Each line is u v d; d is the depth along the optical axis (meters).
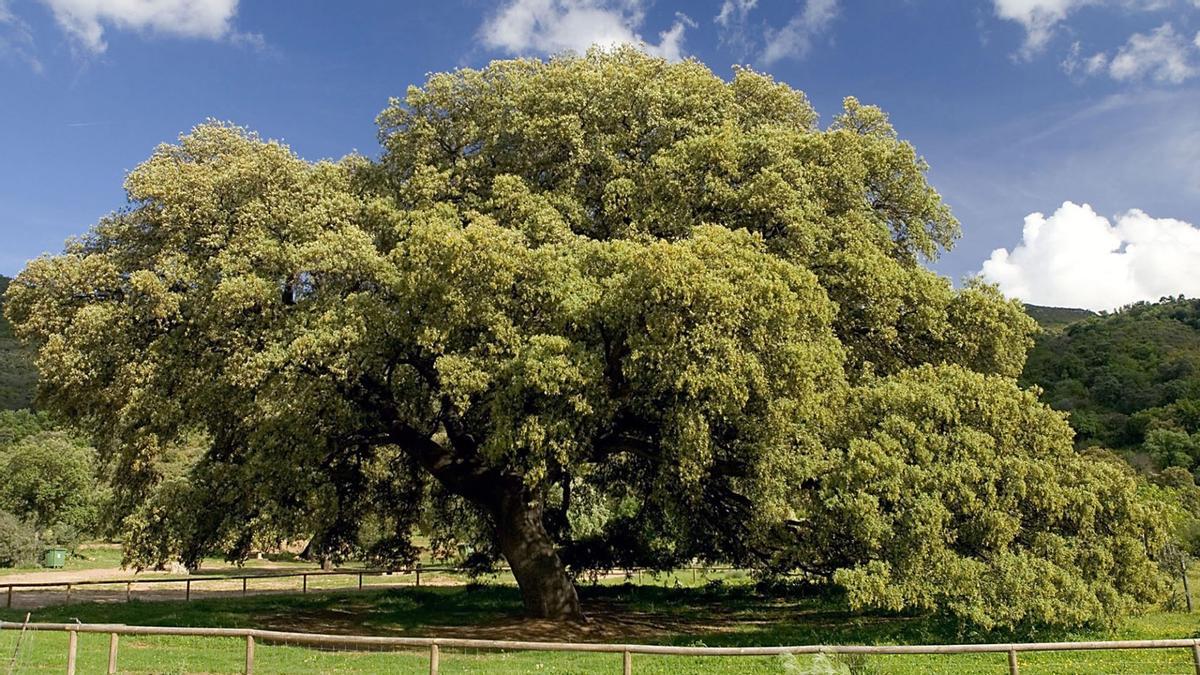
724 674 13.38
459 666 13.74
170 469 32.66
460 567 29.42
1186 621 20.36
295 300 19.14
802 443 17.80
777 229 20.59
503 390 16.20
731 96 23.98
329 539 26.06
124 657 14.01
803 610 24.89
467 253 16.41
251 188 19.30
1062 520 17.08
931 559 15.40
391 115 23.67
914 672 12.79
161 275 18.34
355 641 10.71
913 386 17.42
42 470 57.28
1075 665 13.12
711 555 24.75
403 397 19.83
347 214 19.86
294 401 17.11
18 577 41.44
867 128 25.91
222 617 21.16
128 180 18.98
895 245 23.97
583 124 22.22
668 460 17.86
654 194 20.34
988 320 22.17
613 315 16.31
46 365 17.39
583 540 27.22
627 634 19.61
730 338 15.61
